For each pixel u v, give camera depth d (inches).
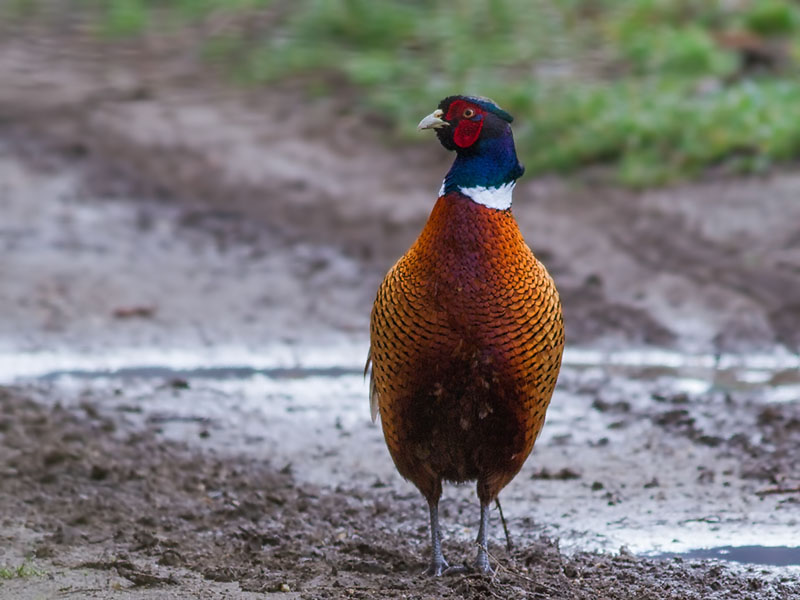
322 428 514.9
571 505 424.8
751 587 343.9
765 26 1157.1
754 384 561.3
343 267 763.4
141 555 362.3
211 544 377.1
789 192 799.1
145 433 499.8
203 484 438.9
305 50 1231.5
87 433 492.4
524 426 334.3
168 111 1120.2
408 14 1269.7
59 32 1362.0
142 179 943.7
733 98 948.0
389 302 328.8
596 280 705.6
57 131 1056.8
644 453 477.1
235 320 672.4
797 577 354.0
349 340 643.5
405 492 443.2
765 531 395.9
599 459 471.5
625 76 1103.6
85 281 729.6
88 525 389.4
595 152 914.1
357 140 1039.6
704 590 341.7
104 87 1189.7
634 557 372.2
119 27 1358.3
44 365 597.0
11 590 328.8
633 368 591.5
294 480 453.7
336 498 431.8
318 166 977.5
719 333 634.2
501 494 437.4
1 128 1059.3
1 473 433.4
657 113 937.5
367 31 1245.1
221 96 1167.0
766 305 659.4
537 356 327.3
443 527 405.7
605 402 537.6
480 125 323.0
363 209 877.2
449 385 325.1
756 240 743.1
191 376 585.3
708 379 571.2
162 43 1330.0
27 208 868.6
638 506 421.7
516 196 872.9
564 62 1148.5
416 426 334.6
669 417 514.0
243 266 766.5
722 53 1097.4
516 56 1168.2
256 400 550.6
